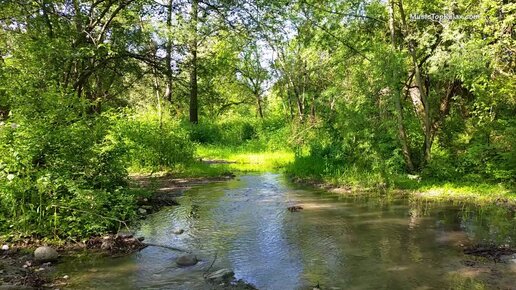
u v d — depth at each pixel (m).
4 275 5.61
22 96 8.35
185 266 6.08
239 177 15.84
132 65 14.77
